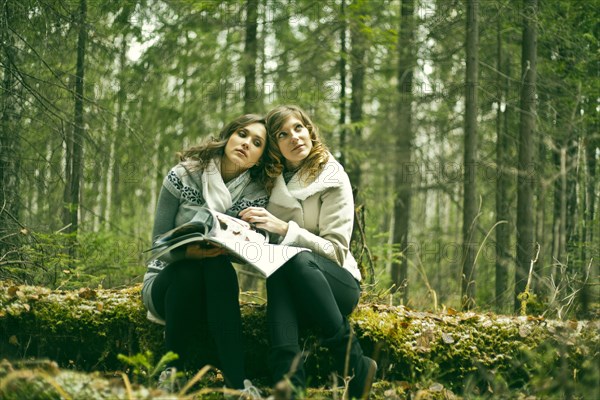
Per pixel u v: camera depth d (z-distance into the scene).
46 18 4.56
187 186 2.94
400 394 2.80
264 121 3.03
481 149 7.24
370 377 2.70
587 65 5.83
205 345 2.95
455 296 5.97
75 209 5.04
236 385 2.57
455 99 6.88
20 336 3.03
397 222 8.16
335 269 2.83
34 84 4.73
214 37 7.14
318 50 7.21
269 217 2.83
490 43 6.56
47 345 3.03
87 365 3.06
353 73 8.06
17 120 4.63
